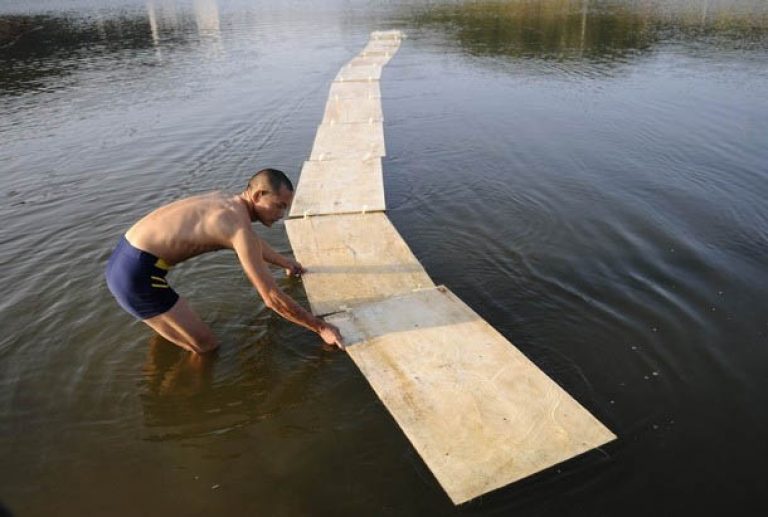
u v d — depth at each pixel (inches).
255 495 109.4
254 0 1395.2
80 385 138.9
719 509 103.7
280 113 390.3
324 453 118.5
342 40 713.0
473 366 139.3
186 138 339.9
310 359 146.6
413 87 450.3
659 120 344.8
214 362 146.6
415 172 275.9
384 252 197.8
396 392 132.0
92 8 1179.3
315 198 244.8
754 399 129.6
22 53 655.8
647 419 124.6
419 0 1229.7
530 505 104.6
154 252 135.0
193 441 122.6
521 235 209.6
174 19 978.7
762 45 577.9
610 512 103.3
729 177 257.6
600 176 263.1
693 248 196.1
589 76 465.7
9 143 337.7
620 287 174.4
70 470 115.6
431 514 104.0
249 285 179.5
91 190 265.9
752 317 158.4
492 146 308.8
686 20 771.4
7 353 149.3
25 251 206.4
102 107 413.1
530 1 1095.6
